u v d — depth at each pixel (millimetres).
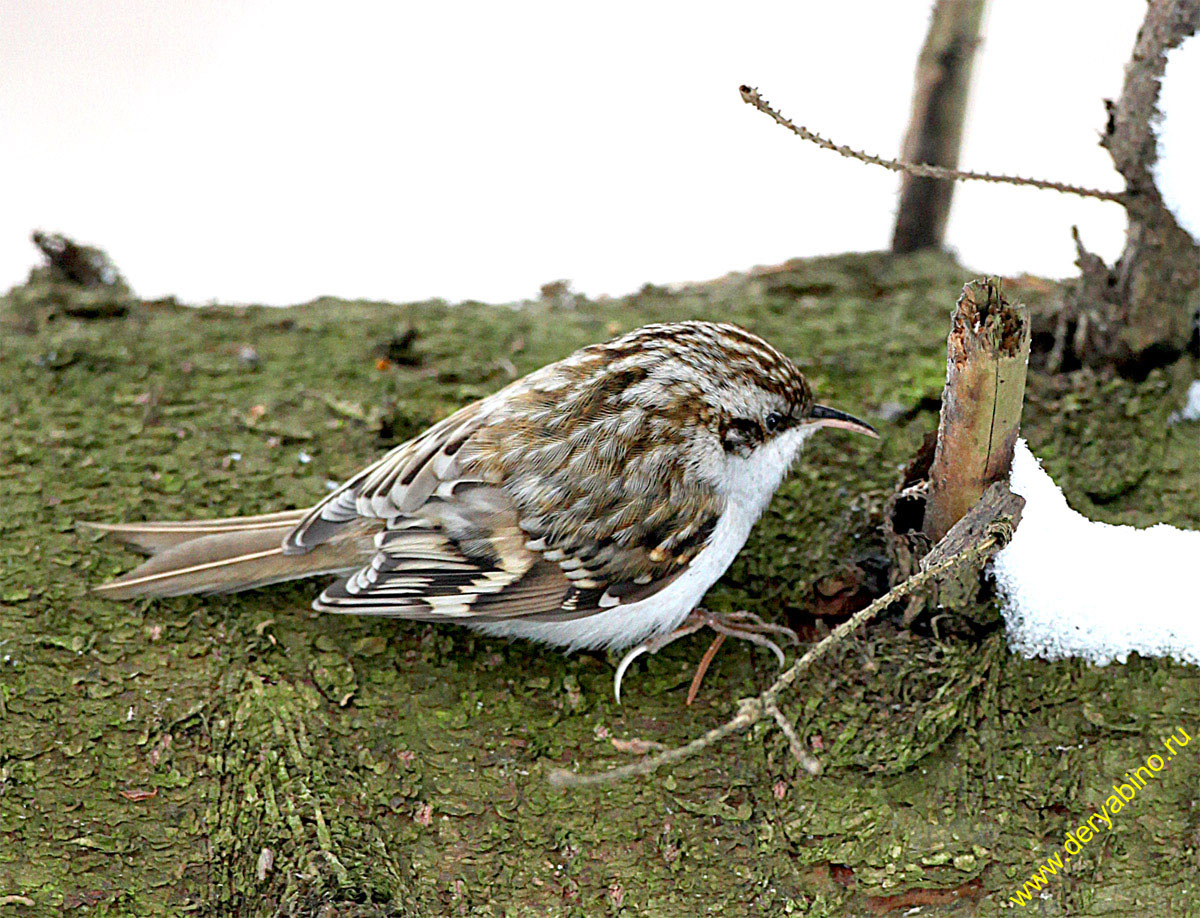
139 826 5223
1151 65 5965
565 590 5477
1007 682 5473
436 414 7133
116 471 6676
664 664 5781
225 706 5520
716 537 5598
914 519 5645
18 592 5961
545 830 5184
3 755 5398
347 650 5746
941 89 8164
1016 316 4617
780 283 8484
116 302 8141
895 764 5262
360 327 7980
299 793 5234
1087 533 5645
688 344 5770
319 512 5766
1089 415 6637
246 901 5043
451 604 5426
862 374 7359
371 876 5035
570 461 5512
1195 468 6367
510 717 5535
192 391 7293
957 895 5016
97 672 5656
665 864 5094
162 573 5781
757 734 5402
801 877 5062
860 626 5648
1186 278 6430
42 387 7262
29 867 5121
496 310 8328
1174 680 5465
